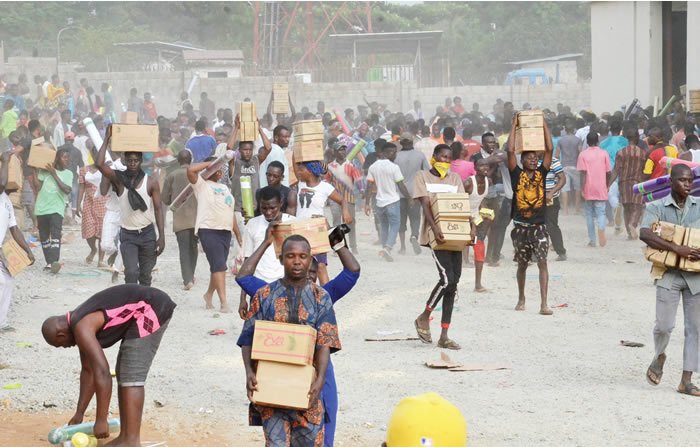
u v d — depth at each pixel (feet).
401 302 54.85
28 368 39.70
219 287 51.24
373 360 41.73
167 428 32.17
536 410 34.19
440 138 82.07
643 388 37.52
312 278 28.63
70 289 57.82
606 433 31.58
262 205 38.27
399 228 73.15
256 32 215.10
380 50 205.46
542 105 181.16
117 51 214.07
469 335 47.11
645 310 53.21
